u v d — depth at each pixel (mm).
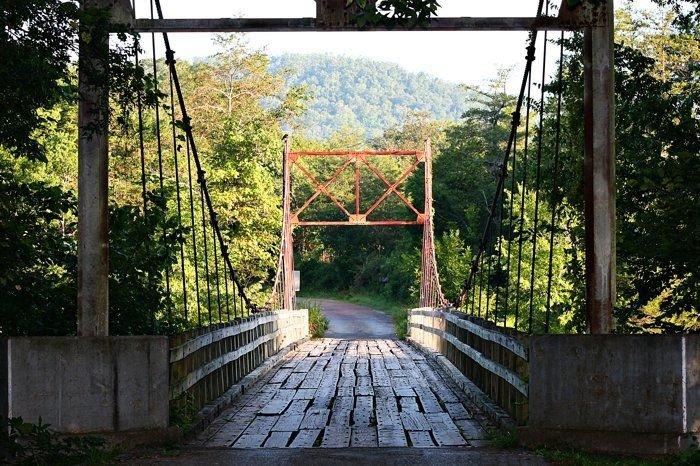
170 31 7781
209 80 47312
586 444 7027
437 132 101812
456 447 7504
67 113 21641
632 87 10586
